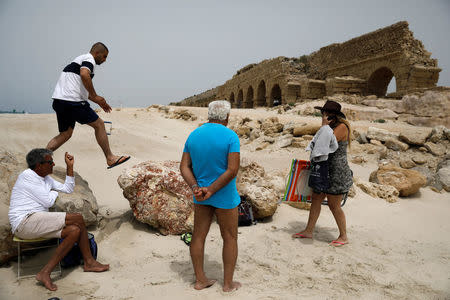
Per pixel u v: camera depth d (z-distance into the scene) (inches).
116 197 219.1
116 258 130.4
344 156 150.6
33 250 129.1
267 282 112.0
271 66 1419.8
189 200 160.1
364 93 1090.7
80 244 114.8
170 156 389.4
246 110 1060.5
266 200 179.8
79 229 111.4
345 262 131.8
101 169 283.3
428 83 910.4
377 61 1028.5
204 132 101.8
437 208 238.5
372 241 160.6
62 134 156.3
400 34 942.4
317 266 127.7
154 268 121.5
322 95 1218.0
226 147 99.2
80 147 346.0
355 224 187.9
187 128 676.7
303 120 693.3
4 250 118.1
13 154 180.4
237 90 1905.8
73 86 144.2
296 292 105.3
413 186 258.2
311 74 1333.7
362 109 847.7
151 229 164.2
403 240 165.8
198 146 100.9
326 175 147.8
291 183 159.6
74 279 110.1
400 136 443.5
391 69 974.4
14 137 338.3
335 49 1227.9
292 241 154.3
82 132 396.2
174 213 157.2
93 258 119.9
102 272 117.0
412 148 429.7
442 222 204.5
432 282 118.0
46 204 112.0
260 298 99.7
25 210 108.0
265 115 832.3
